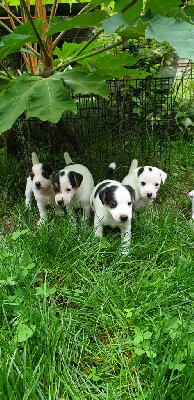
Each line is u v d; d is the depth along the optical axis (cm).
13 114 82
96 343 65
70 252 85
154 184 106
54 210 111
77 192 105
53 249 87
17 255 81
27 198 119
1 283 72
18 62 177
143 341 62
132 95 158
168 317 66
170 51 182
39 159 128
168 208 105
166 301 71
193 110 179
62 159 130
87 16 74
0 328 66
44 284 71
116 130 148
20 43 86
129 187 91
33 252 84
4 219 110
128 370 59
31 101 83
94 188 107
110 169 111
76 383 57
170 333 62
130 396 55
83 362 63
